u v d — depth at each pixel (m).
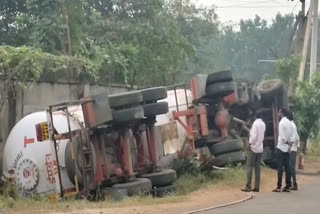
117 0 27.67
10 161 14.14
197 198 13.81
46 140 13.70
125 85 21.64
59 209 11.82
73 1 21.77
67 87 17.59
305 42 29.50
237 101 17.77
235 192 14.83
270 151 20.25
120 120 13.35
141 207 12.29
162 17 28.66
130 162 13.95
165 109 14.52
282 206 12.63
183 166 16.53
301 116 24.06
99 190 13.60
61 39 20.92
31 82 15.49
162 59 27.91
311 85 25.05
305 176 19.38
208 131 16.94
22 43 22.48
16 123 15.16
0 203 11.96
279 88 20.36
